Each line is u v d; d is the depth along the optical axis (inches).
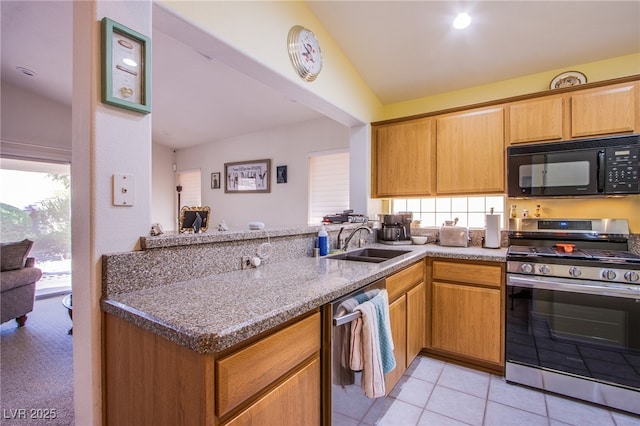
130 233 46.0
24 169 176.7
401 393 78.1
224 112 170.2
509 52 94.4
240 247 63.4
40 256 181.5
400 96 123.8
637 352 69.7
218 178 216.1
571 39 86.7
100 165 42.6
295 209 173.3
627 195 82.7
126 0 45.0
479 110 101.0
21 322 128.8
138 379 38.5
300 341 42.9
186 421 32.8
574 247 88.7
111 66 42.7
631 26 80.4
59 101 185.3
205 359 30.9
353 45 100.3
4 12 107.8
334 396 49.9
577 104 86.7
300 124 171.8
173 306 39.3
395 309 72.7
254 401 36.0
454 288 91.2
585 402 74.2
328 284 51.3
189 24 56.6
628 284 71.2
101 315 42.9
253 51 70.0
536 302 80.0
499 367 87.0
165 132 211.3
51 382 84.5
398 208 131.0
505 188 96.6
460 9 82.2
